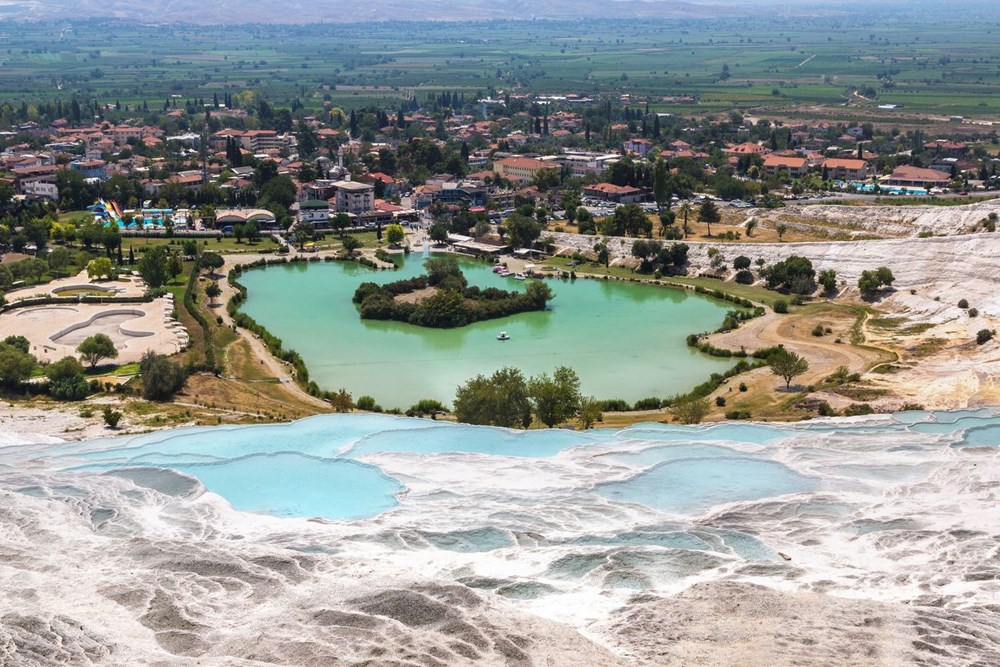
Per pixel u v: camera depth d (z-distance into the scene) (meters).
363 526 81.62
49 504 83.94
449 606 60.56
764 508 86.75
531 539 78.12
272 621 59.31
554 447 108.75
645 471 97.81
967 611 61.88
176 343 184.25
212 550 72.50
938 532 78.31
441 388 166.62
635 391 165.75
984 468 96.94
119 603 62.53
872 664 54.44
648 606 63.00
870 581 69.69
